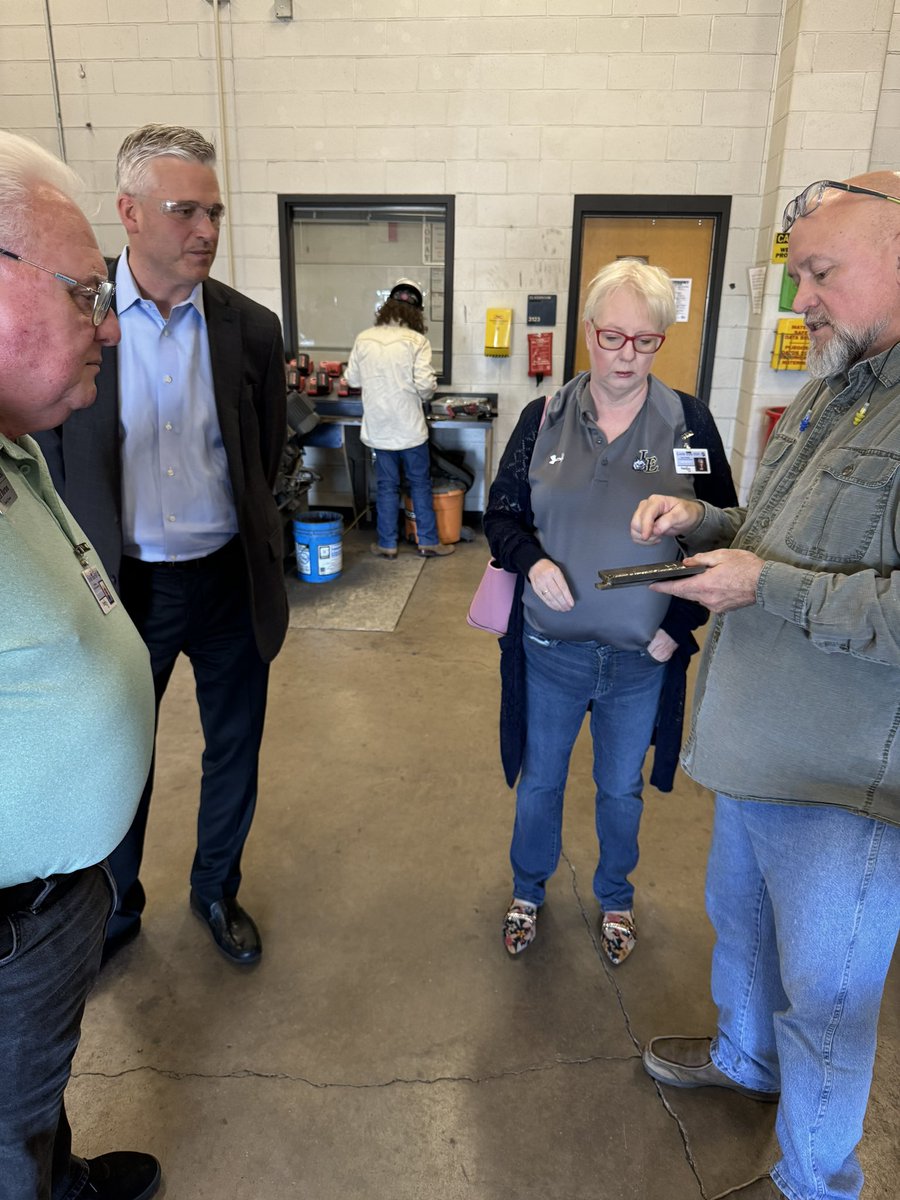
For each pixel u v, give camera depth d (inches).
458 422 201.9
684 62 190.9
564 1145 58.4
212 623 70.5
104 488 62.8
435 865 88.7
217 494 68.3
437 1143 58.4
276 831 94.0
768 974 57.2
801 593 40.9
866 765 42.5
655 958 76.0
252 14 194.2
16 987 34.8
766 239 195.2
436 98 197.3
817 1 174.2
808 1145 47.8
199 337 65.9
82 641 36.4
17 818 34.6
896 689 41.3
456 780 104.4
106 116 203.0
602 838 75.1
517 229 205.2
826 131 181.6
